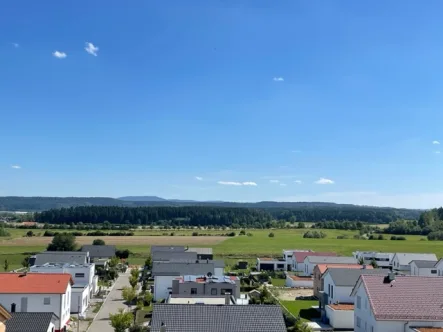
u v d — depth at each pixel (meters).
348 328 71.50
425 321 53.12
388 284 57.97
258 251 183.12
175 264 102.19
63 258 116.94
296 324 64.31
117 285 112.38
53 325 59.44
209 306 49.53
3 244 191.00
